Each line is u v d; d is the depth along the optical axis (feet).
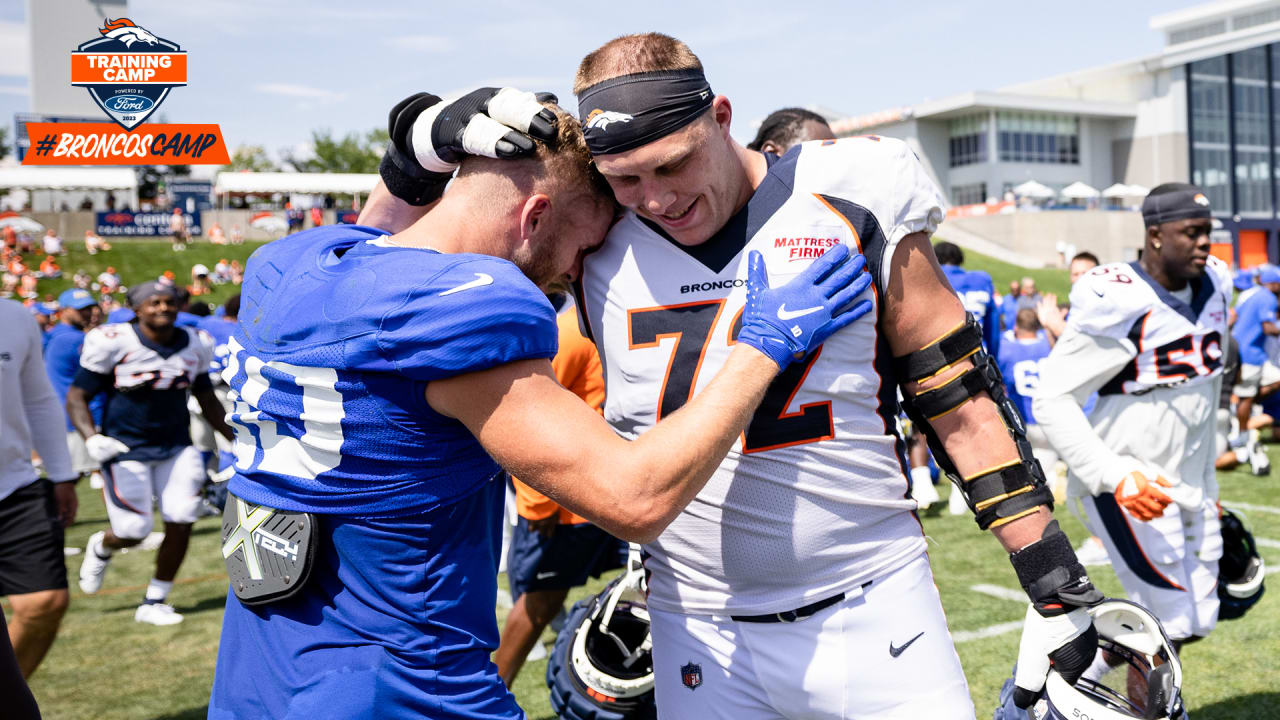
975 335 5.24
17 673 5.46
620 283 5.38
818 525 5.17
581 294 5.63
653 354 5.31
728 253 5.15
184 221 112.57
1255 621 13.46
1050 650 5.63
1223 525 9.27
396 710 4.49
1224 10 165.78
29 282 90.74
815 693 5.27
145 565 21.21
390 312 4.20
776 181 5.15
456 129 4.87
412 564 4.52
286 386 4.52
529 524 10.65
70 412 16.51
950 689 5.42
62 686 13.19
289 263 4.96
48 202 125.80
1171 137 170.09
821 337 4.78
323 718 4.41
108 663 14.20
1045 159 169.48
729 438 4.46
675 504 4.31
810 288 4.78
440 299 4.17
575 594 16.88
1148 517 8.38
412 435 4.38
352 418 4.35
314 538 4.49
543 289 5.43
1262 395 28.40
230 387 4.91
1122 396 9.19
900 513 5.51
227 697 4.86
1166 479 8.50
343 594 4.55
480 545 4.81
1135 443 9.02
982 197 166.50
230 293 97.04
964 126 168.55
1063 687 5.74
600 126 4.59
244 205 131.44
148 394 16.58
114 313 18.90
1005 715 6.56
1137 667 6.38
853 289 4.92
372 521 4.46
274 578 4.57
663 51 4.58
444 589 4.60
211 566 20.74
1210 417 9.19
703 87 4.66
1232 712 10.50
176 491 16.47
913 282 5.12
